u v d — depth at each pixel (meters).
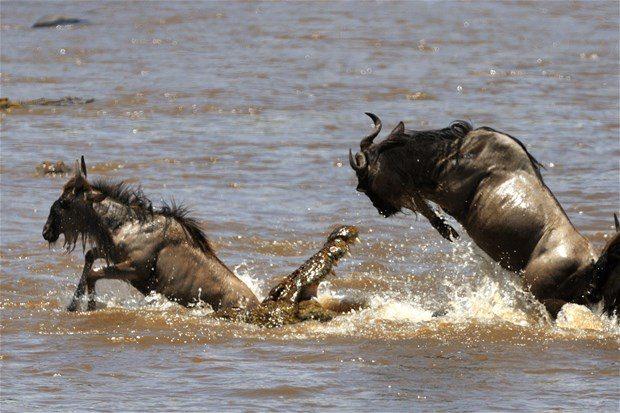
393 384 36.72
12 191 70.38
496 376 37.75
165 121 98.19
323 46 162.75
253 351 40.81
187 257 47.53
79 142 87.25
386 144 47.38
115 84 122.19
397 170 47.44
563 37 175.12
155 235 47.56
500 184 46.84
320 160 81.62
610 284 45.22
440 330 43.84
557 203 47.03
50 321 45.44
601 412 33.81
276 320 44.81
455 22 198.62
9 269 54.12
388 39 171.88
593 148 86.38
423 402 34.81
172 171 77.38
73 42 169.25
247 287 47.84
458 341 42.34
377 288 52.28
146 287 48.03
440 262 56.97
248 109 105.38
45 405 34.59
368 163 47.75
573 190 71.75
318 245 60.09
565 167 79.44
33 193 70.00
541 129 94.94
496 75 131.50
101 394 35.66
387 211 48.84
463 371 38.31
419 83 124.44
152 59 147.50
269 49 158.88
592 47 161.50
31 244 58.59
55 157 81.06
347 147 86.81
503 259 47.34
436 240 61.00
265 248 59.28
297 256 58.12
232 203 68.50
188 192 71.19
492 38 173.88
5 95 113.81
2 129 92.50
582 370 38.53
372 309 47.16
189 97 112.31
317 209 67.50
